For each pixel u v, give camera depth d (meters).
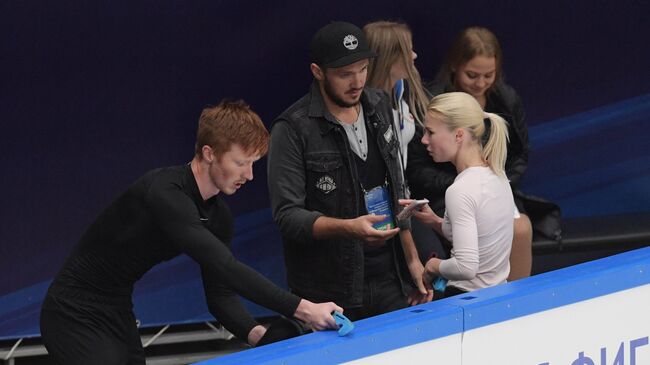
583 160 18.36
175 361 16.38
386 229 12.30
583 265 10.55
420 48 17.44
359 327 9.14
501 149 11.60
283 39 16.66
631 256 10.82
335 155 11.94
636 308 10.58
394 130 12.34
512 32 17.78
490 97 15.70
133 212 10.18
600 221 17.97
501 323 9.61
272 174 11.91
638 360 10.70
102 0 15.80
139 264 10.55
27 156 15.92
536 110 18.14
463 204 11.33
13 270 16.11
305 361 8.68
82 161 16.16
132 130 16.28
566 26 17.91
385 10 17.09
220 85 16.55
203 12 16.25
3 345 16.52
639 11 18.00
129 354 10.91
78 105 15.99
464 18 17.52
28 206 16.05
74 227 16.27
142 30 16.05
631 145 18.39
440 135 11.60
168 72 16.28
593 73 18.12
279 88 16.80
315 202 12.05
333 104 11.94
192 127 16.53
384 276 12.50
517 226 14.62
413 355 9.20
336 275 12.13
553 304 9.92
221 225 10.67
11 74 15.66
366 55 11.55
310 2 16.66
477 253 11.30
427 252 13.82
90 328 10.64
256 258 17.17
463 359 9.48
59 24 15.70
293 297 9.71
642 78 18.20
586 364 10.29
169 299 16.67
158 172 10.20
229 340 17.22
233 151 9.88
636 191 18.42
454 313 9.32
